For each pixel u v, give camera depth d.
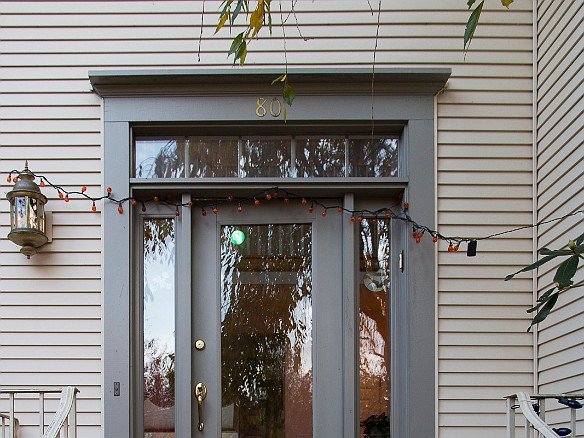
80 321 2.88
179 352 2.96
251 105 2.95
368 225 3.06
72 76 2.96
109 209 2.91
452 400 2.86
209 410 2.98
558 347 2.66
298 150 3.05
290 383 3.03
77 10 2.97
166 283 3.02
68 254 2.91
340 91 2.95
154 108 2.94
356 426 2.96
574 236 2.54
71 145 2.95
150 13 2.97
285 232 3.08
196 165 3.04
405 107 2.95
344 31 2.97
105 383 2.83
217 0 2.98
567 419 2.57
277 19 2.97
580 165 2.50
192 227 3.06
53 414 2.85
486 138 2.96
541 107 2.89
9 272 2.90
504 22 2.98
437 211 2.93
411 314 2.87
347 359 2.95
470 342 2.88
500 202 2.94
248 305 3.06
